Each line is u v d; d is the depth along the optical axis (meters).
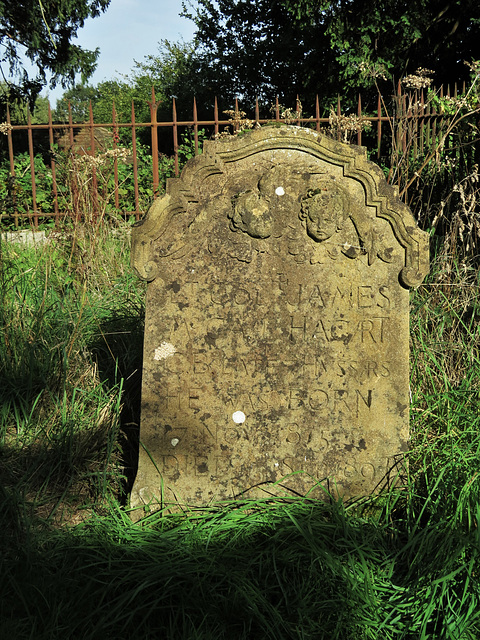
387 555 2.35
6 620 1.97
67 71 12.95
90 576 2.15
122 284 4.59
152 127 6.88
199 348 2.56
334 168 2.52
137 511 2.58
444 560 2.18
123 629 1.98
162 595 2.08
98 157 5.68
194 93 20.89
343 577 2.17
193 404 2.58
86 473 2.82
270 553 2.29
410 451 2.66
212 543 2.36
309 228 2.52
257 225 2.50
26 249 5.27
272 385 2.60
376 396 2.63
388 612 2.15
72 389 3.38
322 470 2.65
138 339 3.78
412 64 12.81
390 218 2.53
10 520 2.54
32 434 3.11
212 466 2.61
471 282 3.87
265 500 2.60
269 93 18.17
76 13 12.41
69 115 6.68
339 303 2.59
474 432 2.77
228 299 2.55
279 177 2.51
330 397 2.62
